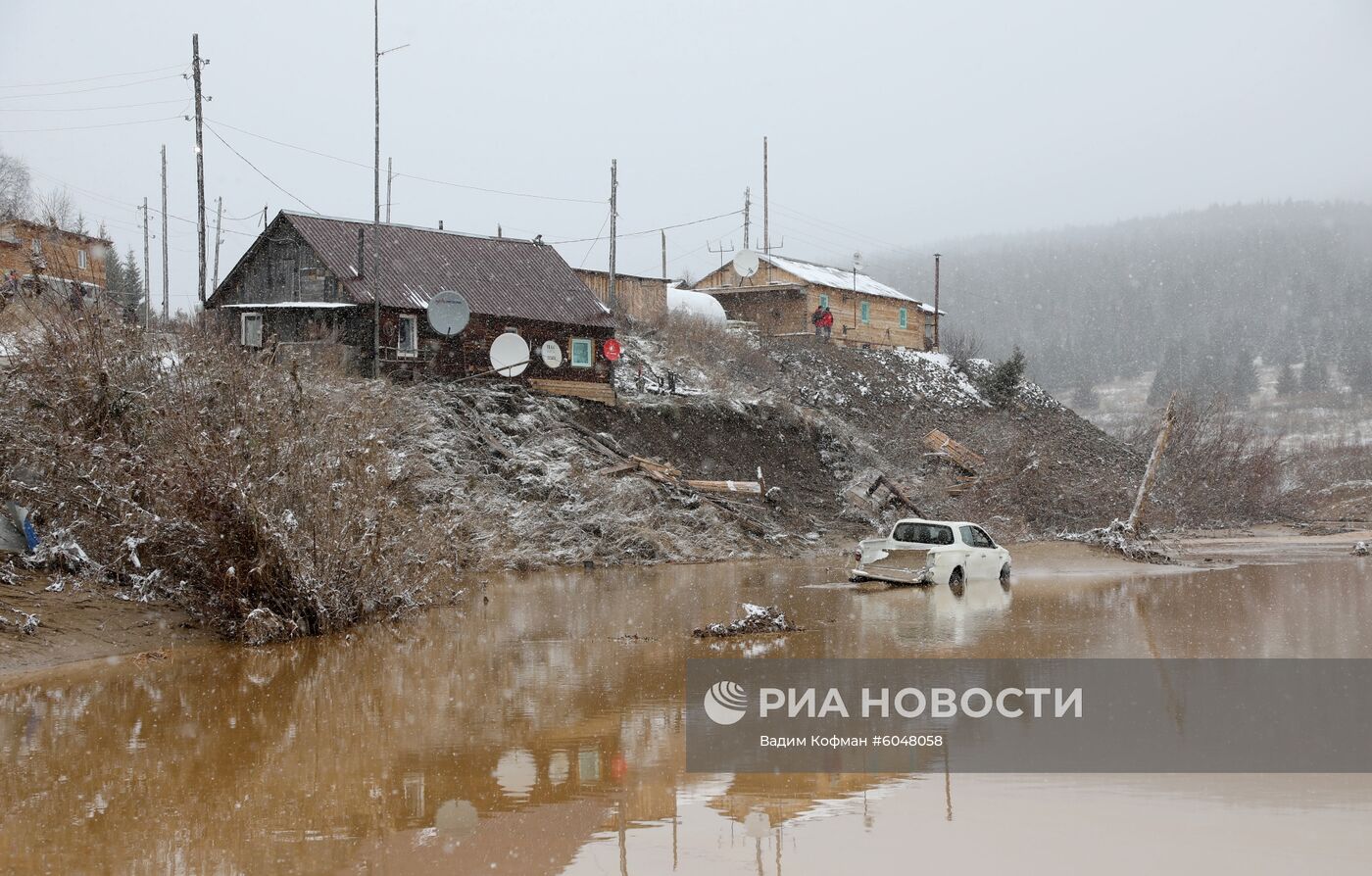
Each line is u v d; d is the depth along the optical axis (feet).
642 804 29.60
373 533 65.00
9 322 67.67
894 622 63.00
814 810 28.86
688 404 142.82
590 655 52.80
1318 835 26.20
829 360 195.21
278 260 129.29
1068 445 191.21
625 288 178.40
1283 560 115.24
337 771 32.91
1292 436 407.44
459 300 124.26
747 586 85.15
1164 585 86.99
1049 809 28.53
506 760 33.99
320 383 84.58
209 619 59.47
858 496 136.05
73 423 62.03
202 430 60.13
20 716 40.40
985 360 234.17
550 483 109.70
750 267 211.82
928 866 24.49
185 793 30.83
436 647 55.83
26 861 25.53
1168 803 28.99
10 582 56.70
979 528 91.71
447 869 24.85
